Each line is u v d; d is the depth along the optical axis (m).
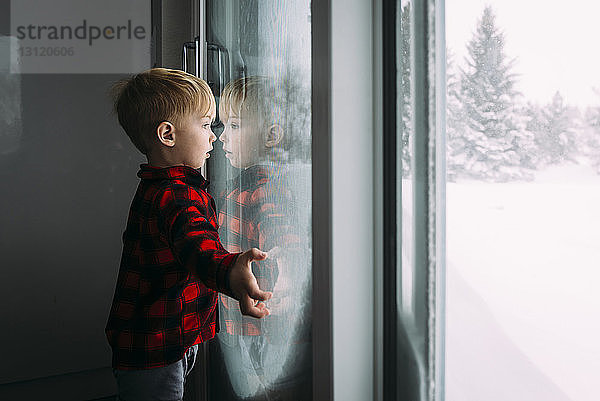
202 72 1.60
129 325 1.08
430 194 0.75
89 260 2.04
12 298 1.94
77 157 2.01
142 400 1.08
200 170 1.61
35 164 1.95
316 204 0.86
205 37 1.59
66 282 2.01
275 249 1.11
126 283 1.09
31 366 1.97
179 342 1.08
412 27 0.77
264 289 1.18
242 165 1.29
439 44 0.73
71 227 2.01
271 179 1.12
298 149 0.99
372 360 0.86
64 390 2.03
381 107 0.82
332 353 0.83
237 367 1.36
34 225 1.96
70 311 2.02
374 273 0.85
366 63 0.83
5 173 1.91
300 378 1.01
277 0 1.07
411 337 0.79
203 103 1.14
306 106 0.96
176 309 1.07
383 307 0.83
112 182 2.06
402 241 0.81
